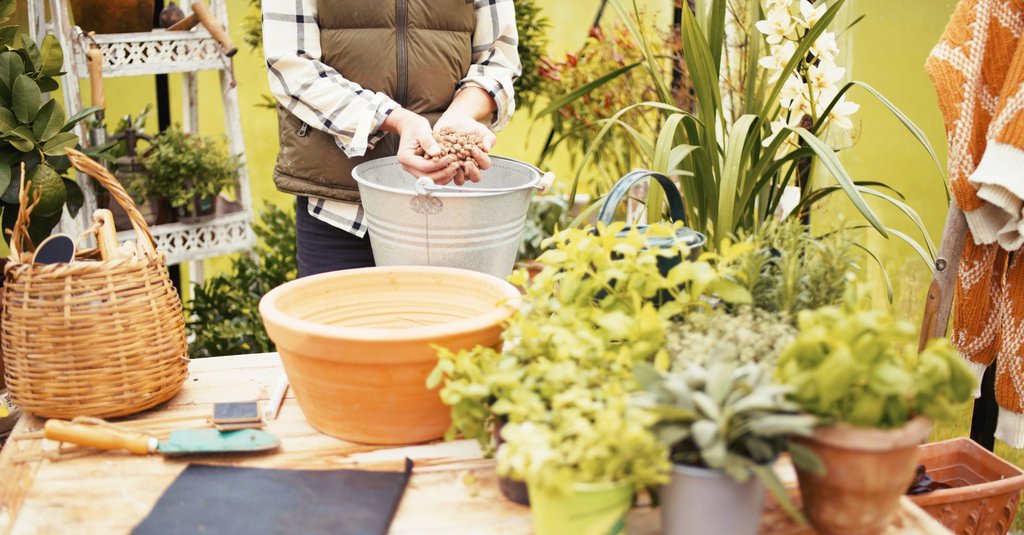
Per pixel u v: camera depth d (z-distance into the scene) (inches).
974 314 60.4
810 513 35.4
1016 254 56.9
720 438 31.2
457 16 67.6
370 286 50.1
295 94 64.5
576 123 115.0
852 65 85.4
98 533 35.7
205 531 34.9
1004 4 52.8
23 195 48.6
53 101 76.7
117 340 44.6
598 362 36.3
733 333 37.0
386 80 66.2
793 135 81.4
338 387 41.5
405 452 42.4
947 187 62.1
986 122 54.7
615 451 31.1
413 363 40.2
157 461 41.6
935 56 56.2
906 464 33.5
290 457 41.7
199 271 121.3
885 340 32.1
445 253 55.2
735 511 32.8
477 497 38.5
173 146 102.8
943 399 32.7
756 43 76.2
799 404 32.7
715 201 74.3
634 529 36.0
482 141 59.4
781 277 41.5
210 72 133.0
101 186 97.9
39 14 94.4
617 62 110.7
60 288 44.2
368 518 35.9
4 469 40.8
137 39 99.3
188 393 49.7
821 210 92.1
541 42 120.3
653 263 39.8
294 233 115.6
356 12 64.6
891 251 86.0
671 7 115.0
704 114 72.6
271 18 64.5
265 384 51.0
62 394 44.5
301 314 47.7
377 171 62.4
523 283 42.1
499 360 38.8
